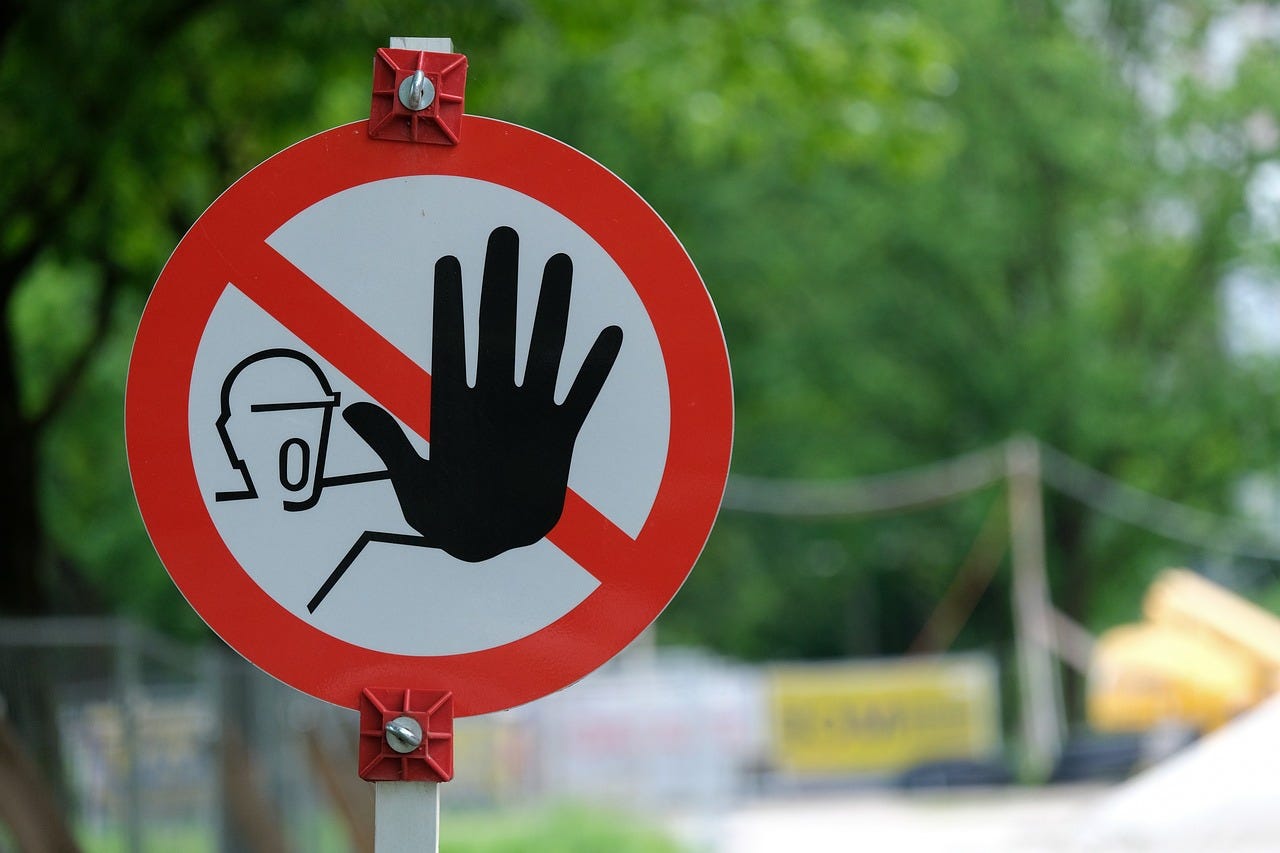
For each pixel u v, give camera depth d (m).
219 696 10.77
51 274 16.78
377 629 2.77
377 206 2.86
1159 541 36.69
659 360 2.83
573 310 2.84
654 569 2.79
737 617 42.66
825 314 35.03
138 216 11.11
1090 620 37.62
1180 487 35.41
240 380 2.82
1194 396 34.25
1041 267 35.91
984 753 32.34
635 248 2.85
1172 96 33.78
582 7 12.22
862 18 14.72
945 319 35.31
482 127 2.87
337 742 15.34
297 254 2.84
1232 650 11.81
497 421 2.82
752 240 32.38
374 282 2.84
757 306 34.34
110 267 11.54
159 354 2.81
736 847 21.62
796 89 13.98
